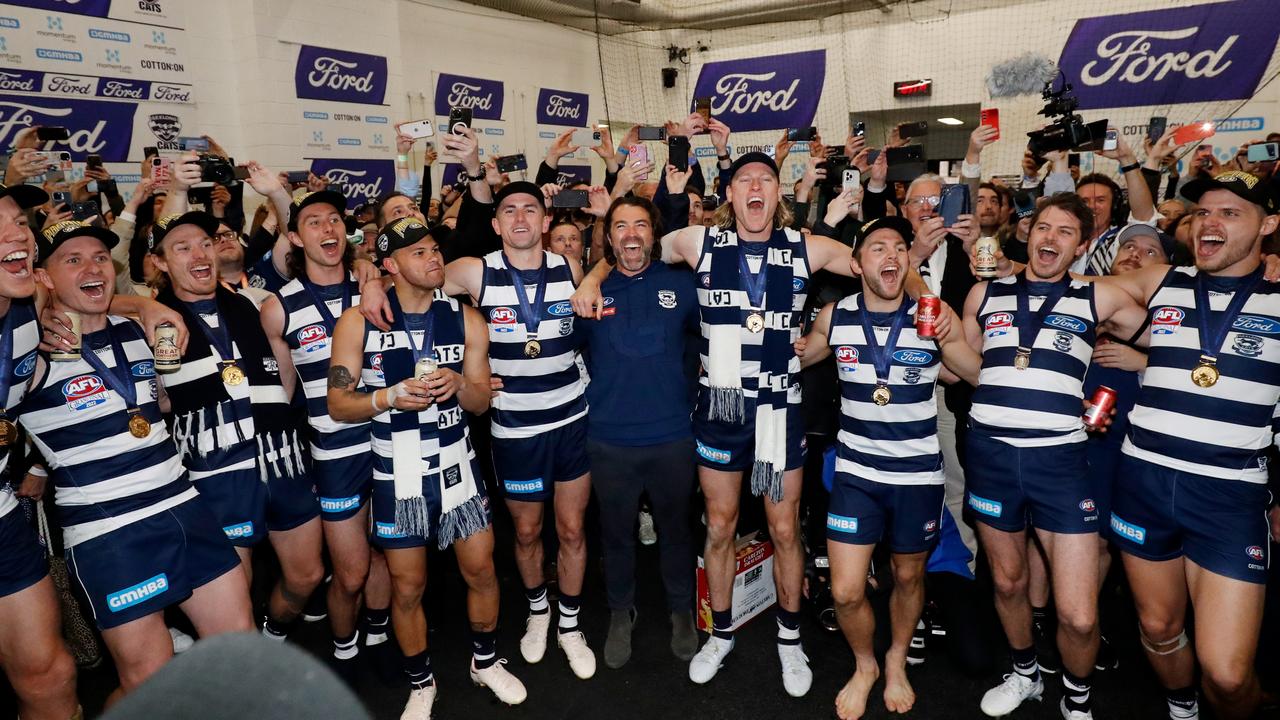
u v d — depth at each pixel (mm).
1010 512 2789
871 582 3514
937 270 3664
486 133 10383
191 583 2543
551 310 3133
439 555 3994
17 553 2297
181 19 7523
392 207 3906
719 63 11805
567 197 3582
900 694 2992
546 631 3457
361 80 8742
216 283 3053
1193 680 2709
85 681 3273
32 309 2330
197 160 3469
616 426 3168
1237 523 2457
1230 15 8188
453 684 3240
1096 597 2701
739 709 3049
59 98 6746
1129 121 8883
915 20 10359
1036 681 2980
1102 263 3951
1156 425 2609
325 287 3072
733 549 3256
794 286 3055
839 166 4469
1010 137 9883
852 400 2926
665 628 3650
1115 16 8844
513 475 3203
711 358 3070
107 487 2432
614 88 12078
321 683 497
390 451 2793
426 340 2828
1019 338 2807
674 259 3283
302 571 3115
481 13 10078
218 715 475
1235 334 2502
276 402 3041
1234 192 2441
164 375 2807
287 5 8000
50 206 3803
